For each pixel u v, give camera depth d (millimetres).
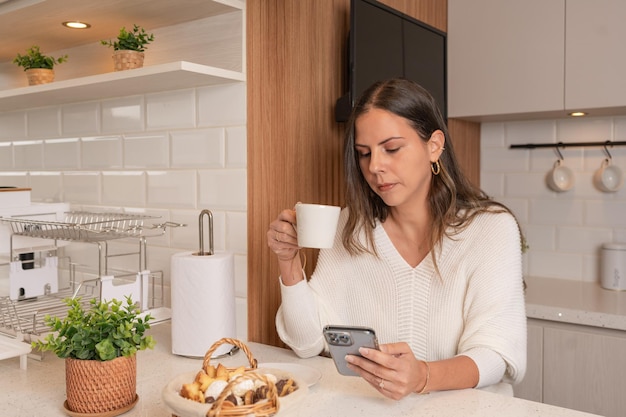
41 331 1365
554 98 2172
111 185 1839
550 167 2547
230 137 1552
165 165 1695
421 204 1339
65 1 1438
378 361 997
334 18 1796
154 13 1544
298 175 1694
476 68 2334
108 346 1021
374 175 1254
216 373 961
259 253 1582
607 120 2398
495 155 2682
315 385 1171
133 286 1487
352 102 1686
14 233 1673
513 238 1283
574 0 2107
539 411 1029
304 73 1694
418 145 1242
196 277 1354
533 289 2340
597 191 2445
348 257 1431
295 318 1374
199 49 1599
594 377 2006
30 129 2090
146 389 1177
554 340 2080
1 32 1744
